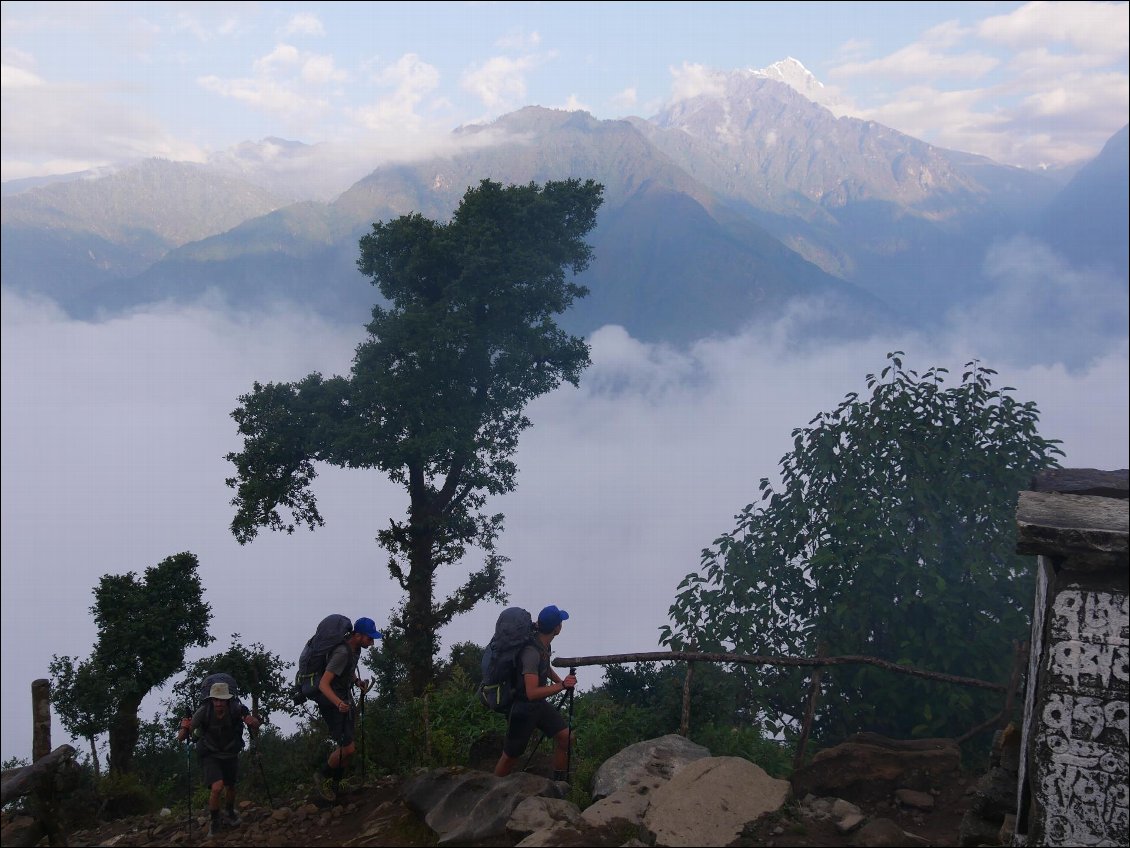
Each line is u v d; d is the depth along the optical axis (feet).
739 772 21.99
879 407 38.93
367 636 27.50
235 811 26.66
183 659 71.77
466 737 33.88
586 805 24.02
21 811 25.75
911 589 35.22
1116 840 15.71
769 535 39.45
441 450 97.25
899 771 24.25
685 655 29.17
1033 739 16.44
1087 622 16.02
